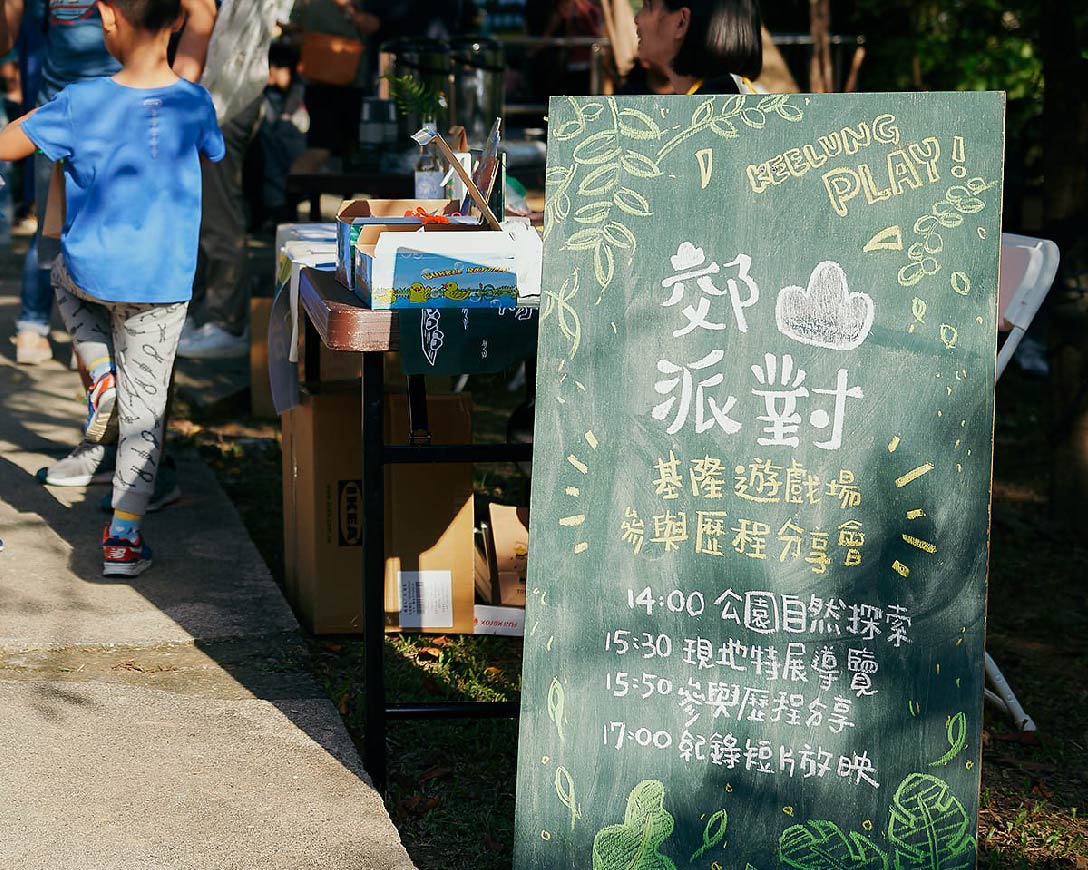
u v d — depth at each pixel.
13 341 7.49
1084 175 5.09
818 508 2.69
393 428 4.01
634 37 7.03
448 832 3.14
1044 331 7.73
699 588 2.70
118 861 2.88
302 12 7.89
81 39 5.95
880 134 2.65
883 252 2.66
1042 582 4.90
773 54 6.71
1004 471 6.20
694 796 2.71
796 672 2.70
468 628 4.16
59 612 4.15
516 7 11.57
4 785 3.14
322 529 4.04
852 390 2.67
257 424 6.38
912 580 2.68
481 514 4.73
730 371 2.68
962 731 2.68
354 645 4.07
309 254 3.86
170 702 3.61
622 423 2.68
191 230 4.21
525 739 2.69
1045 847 3.21
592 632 2.69
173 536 4.85
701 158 2.66
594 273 2.67
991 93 2.64
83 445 5.32
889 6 7.97
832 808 2.71
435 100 4.89
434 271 3.00
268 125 10.57
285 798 3.17
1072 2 5.01
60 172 4.26
